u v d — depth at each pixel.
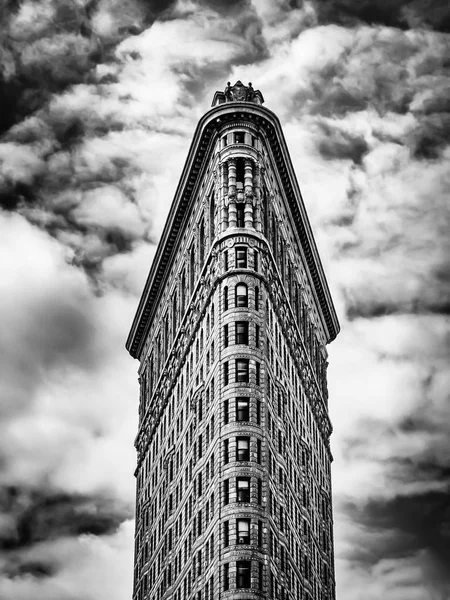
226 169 160.38
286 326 168.75
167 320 192.88
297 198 179.25
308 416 182.38
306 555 167.75
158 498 185.12
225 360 149.25
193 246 175.25
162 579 173.88
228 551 138.88
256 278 153.88
